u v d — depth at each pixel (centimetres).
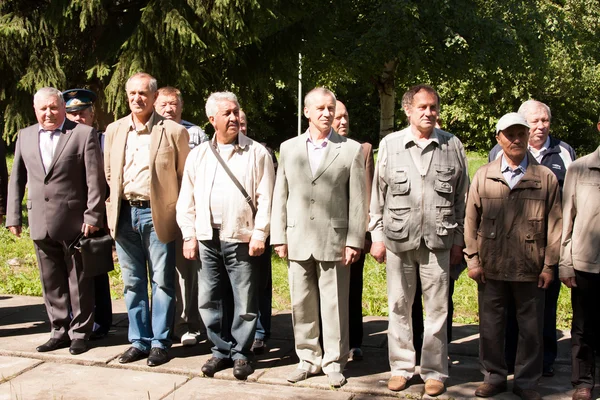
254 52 1087
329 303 461
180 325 544
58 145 507
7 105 983
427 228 434
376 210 457
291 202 459
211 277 477
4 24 909
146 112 488
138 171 488
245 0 923
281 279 747
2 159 547
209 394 444
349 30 1714
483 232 436
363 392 449
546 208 429
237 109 468
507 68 1714
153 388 454
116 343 543
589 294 427
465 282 725
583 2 2081
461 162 445
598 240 419
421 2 1590
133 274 504
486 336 443
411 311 459
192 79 971
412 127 443
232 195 464
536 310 432
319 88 451
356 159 454
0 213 549
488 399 436
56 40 969
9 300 674
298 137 464
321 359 476
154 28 902
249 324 473
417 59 1567
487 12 1698
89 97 568
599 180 420
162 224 484
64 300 525
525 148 425
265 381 465
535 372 435
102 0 909
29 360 506
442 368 447
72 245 509
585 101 2445
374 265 816
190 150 504
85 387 456
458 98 2494
